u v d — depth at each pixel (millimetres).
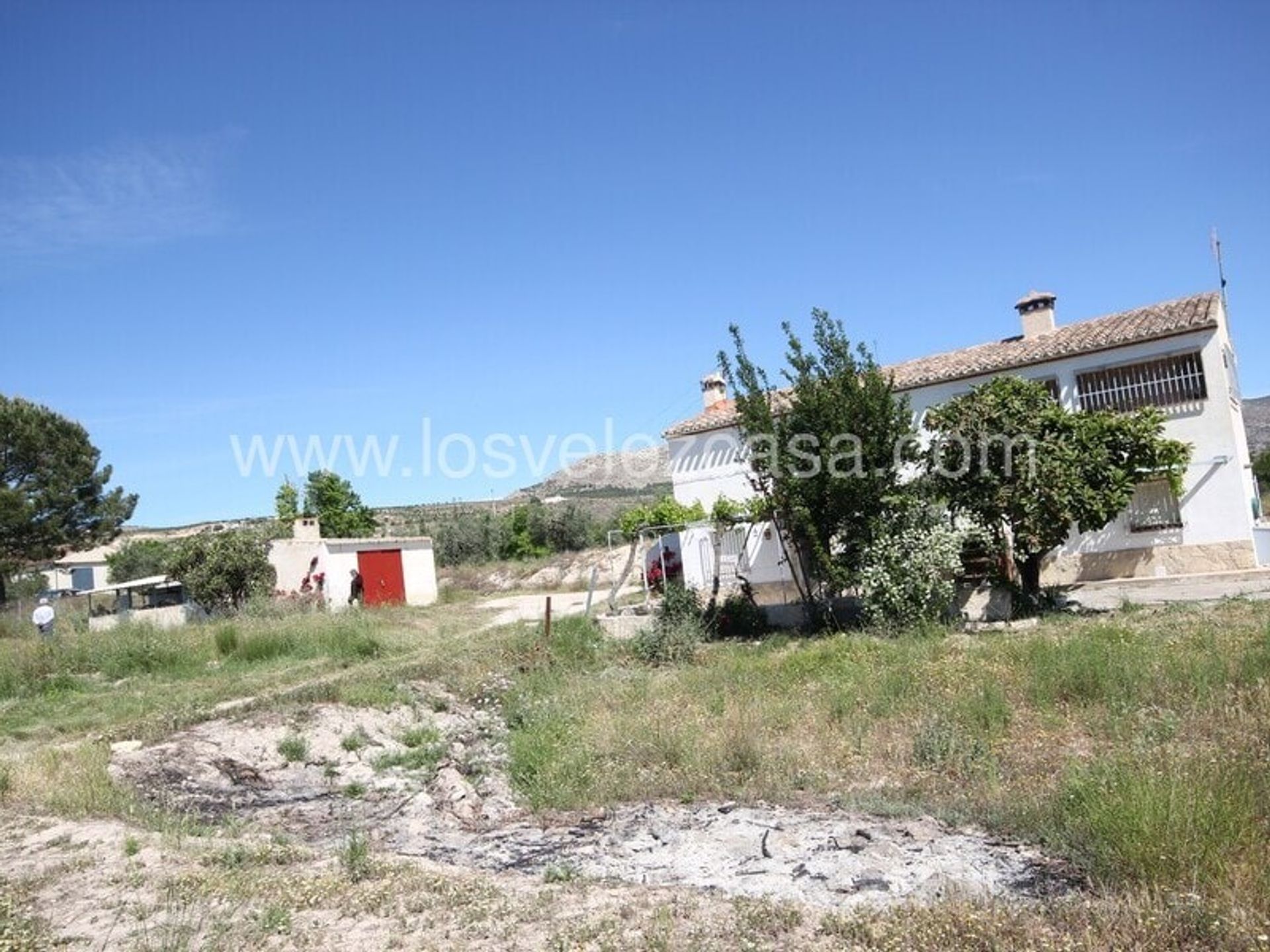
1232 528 20656
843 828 7840
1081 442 18125
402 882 6594
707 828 8258
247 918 5867
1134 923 5004
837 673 13750
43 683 17312
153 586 33906
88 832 8328
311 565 31203
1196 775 6750
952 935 5086
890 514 18812
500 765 11656
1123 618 16203
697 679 14734
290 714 13281
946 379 24047
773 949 5039
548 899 6121
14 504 39000
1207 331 20984
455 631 23172
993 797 8062
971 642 15359
